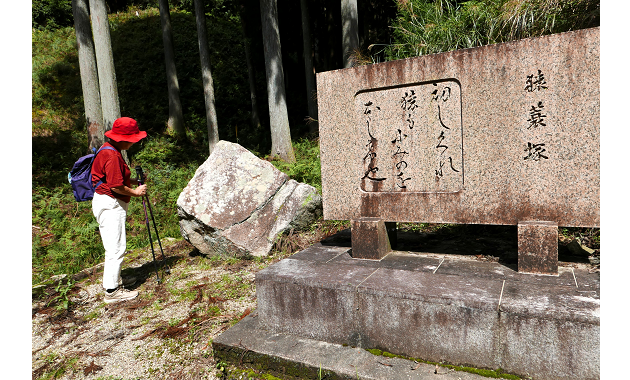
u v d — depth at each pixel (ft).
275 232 15.24
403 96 9.54
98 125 27.89
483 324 6.73
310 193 15.96
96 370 8.47
